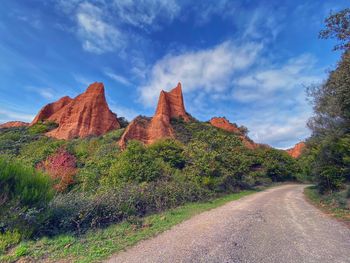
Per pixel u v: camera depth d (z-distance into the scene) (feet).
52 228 27.14
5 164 26.91
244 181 117.39
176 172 76.07
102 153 106.83
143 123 210.59
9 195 25.70
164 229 29.63
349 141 53.67
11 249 21.44
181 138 199.52
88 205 30.78
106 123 252.42
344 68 32.53
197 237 25.31
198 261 18.29
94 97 260.83
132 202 39.34
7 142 159.63
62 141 161.07
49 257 19.67
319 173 74.28
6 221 23.45
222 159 93.20
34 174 29.32
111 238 25.43
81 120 243.19
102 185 62.23
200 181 74.49
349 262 17.92
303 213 41.22
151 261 18.37
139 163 67.97
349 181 68.03
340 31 32.12
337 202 49.08
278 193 93.04
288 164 199.11
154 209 44.39
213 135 113.39
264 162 185.98
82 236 26.07
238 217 37.37
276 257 19.06
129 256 19.61
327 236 25.35
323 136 66.69
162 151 97.04
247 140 286.25
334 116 51.98
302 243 22.82
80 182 68.44
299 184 176.14
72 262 18.61
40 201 27.48
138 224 31.91
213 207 50.34
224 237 25.18
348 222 32.53
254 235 26.04
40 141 163.94
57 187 59.06
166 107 256.93
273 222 33.27
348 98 35.19
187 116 288.51
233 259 18.67
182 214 41.29
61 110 298.97
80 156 107.45
